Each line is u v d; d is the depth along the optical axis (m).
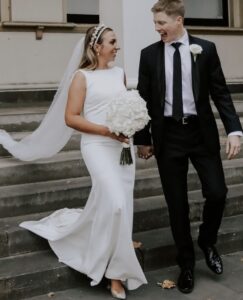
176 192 3.86
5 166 4.93
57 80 8.88
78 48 4.00
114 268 3.72
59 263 4.04
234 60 10.17
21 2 8.52
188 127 3.78
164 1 3.65
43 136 4.79
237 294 3.92
